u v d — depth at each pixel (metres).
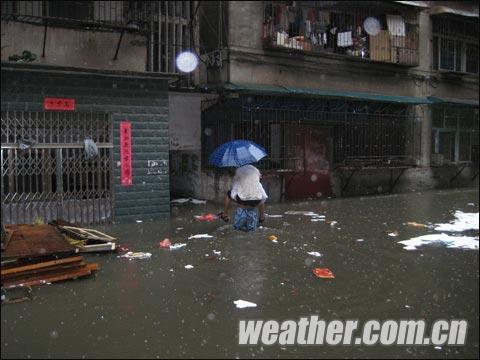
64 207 9.70
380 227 10.07
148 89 10.55
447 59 18.97
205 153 13.69
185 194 14.27
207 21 14.14
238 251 7.77
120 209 10.34
